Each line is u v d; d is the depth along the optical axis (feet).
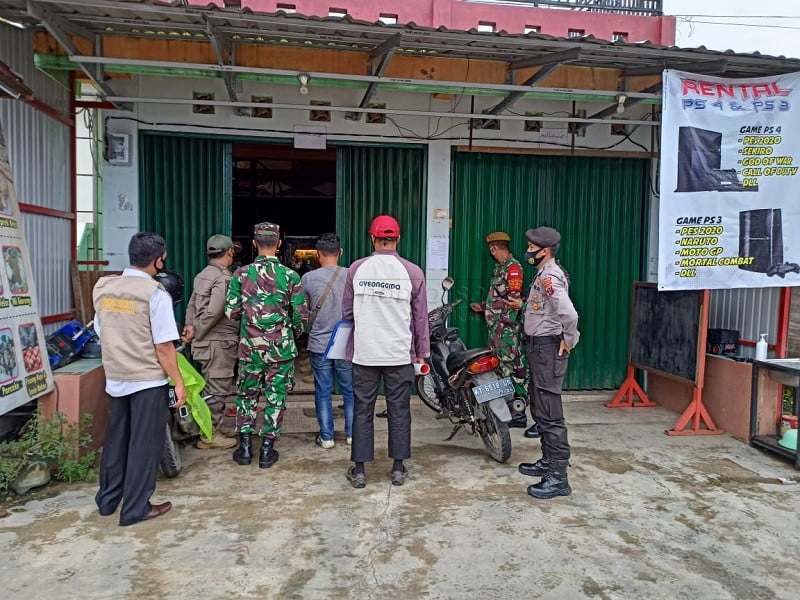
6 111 13.51
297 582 9.25
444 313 16.65
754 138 16.16
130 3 11.75
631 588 9.23
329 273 15.06
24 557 9.82
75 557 9.84
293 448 15.43
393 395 12.94
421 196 20.01
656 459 14.93
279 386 14.12
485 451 15.39
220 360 15.62
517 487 13.03
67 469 12.69
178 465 13.37
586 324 21.25
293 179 27.86
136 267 10.91
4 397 11.19
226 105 15.72
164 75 15.06
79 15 12.61
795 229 16.53
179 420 12.91
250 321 13.80
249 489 12.76
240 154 25.22
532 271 20.75
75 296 17.01
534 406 12.85
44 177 15.43
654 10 20.34
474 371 14.19
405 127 19.36
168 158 18.66
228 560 9.84
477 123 19.66
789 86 16.24
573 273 21.04
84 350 14.87
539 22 19.51
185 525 11.03
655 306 18.80
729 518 11.68
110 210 18.03
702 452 15.48
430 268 20.01
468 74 16.31
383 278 12.57
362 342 12.58
